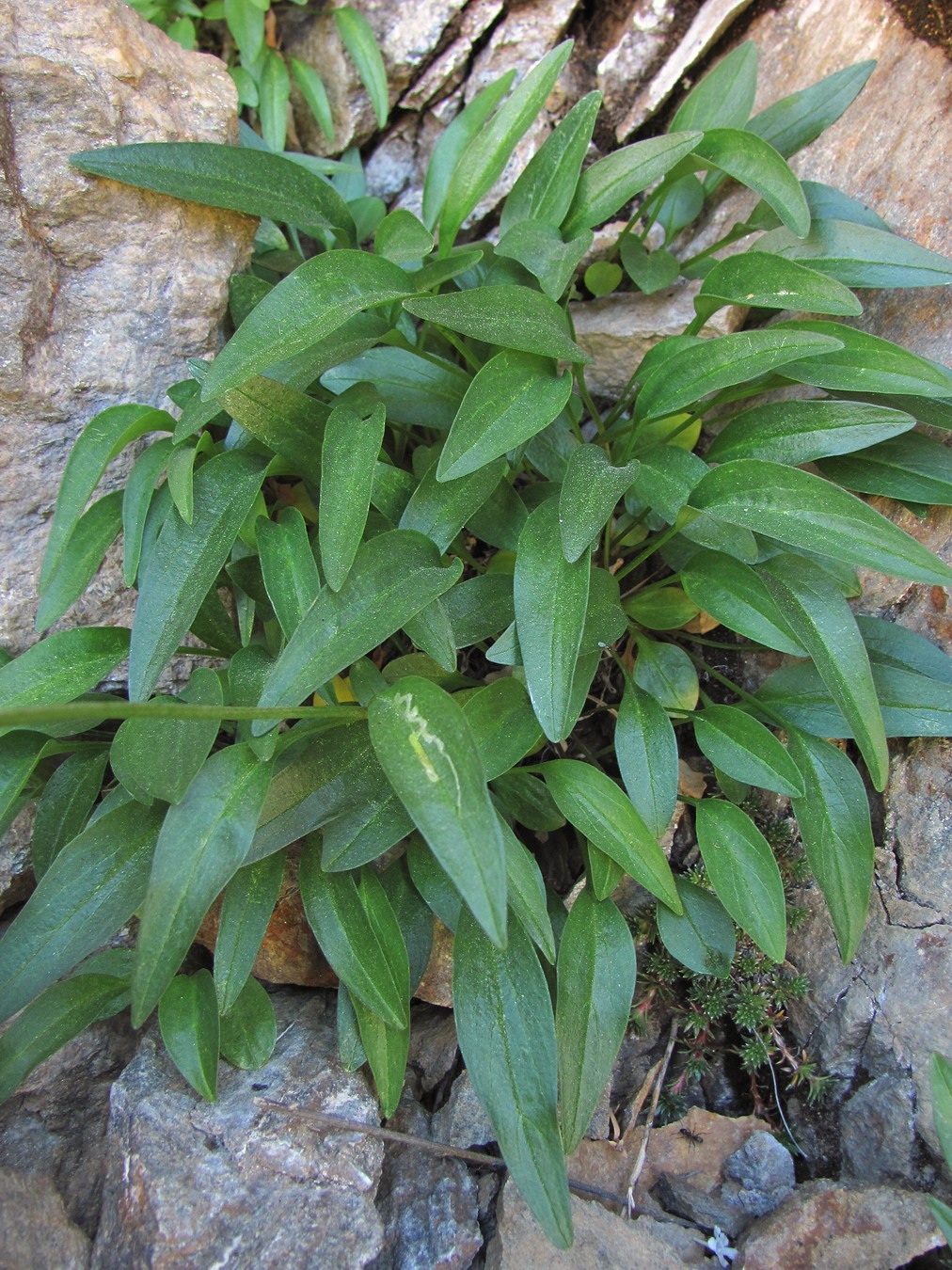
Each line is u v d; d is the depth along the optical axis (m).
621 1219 0.27
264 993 0.28
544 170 0.31
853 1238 0.26
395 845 0.31
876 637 0.29
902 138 0.33
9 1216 0.24
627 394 0.32
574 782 0.27
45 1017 0.26
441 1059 0.30
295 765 0.26
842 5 0.34
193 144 0.30
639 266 0.33
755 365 0.27
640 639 0.32
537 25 0.40
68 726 0.27
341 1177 0.25
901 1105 0.28
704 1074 0.31
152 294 0.31
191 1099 0.26
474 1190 0.28
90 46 0.30
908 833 0.29
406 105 0.42
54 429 0.31
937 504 0.29
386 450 0.35
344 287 0.26
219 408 0.26
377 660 0.35
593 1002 0.26
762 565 0.28
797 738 0.29
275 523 0.28
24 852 0.31
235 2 0.40
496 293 0.27
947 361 0.30
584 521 0.25
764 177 0.29
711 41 0.37
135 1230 0.24
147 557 0.28
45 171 0.29
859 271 0.30
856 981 0.29
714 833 0.28
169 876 0.23
